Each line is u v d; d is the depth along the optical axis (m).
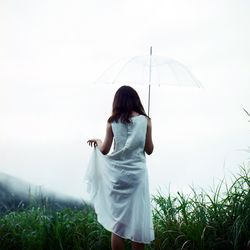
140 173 4.29
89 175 4.57
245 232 4.56
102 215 4.45
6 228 5.33
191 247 4.77
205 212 4.98
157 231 4.98
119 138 4.31
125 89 4.39
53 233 5.03
